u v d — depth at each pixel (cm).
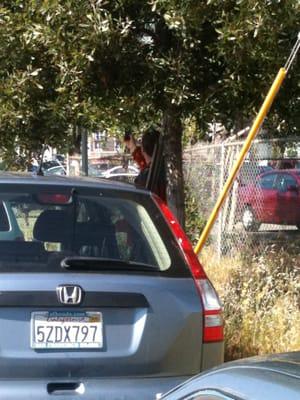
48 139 798
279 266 856
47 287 396
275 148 1063
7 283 393
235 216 1116
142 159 996
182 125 843
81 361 396
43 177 468
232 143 1072
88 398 391
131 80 747
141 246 436
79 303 397
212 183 1194
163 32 748
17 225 432
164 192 901
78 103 752
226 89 724
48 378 391
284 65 692
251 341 666
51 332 394
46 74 746
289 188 1138
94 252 425
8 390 384
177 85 723
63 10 663
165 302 413
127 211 454
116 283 407
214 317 427
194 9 652
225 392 244
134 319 407
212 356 424
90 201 450
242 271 877
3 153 812
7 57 733
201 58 741
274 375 244
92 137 1474
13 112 744
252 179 1116
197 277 434
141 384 402
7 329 389
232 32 645
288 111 812
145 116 826
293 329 663
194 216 1239
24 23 700
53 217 436
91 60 682
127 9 719
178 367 413
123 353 402
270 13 634
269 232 1116
